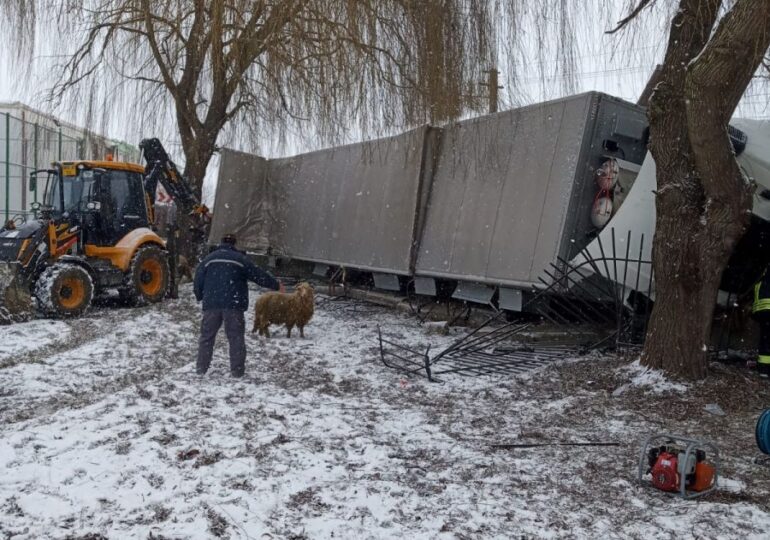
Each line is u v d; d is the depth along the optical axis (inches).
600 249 305.0
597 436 210.8
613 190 322.7
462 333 391.9
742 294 328.2
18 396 241.3
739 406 240.5
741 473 180.2
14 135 821.2
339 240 524.1
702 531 143.6
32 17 480.7
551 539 139.2
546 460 187.9
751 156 301.0
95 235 473.1
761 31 222.1
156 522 139.6
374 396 255.9
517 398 255.6
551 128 344.2
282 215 617.3
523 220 349.7
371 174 489.7
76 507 145.6
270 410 226.5
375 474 171.9
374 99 418.6
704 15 259.8
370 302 510.3
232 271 275.3
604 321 345.4
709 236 253.8
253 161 633.6
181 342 354.0
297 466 174.9
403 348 310.5
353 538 136.3
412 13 388.5
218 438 194.1
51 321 410.0
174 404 229.1
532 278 335.9
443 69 384.8
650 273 311.9
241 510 146.0
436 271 410.9
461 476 173.9
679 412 234.5
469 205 391.5
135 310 469.4
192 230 624.4
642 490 167.2
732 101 235.9
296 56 432.1
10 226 471.8
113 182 486.9
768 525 147.0
